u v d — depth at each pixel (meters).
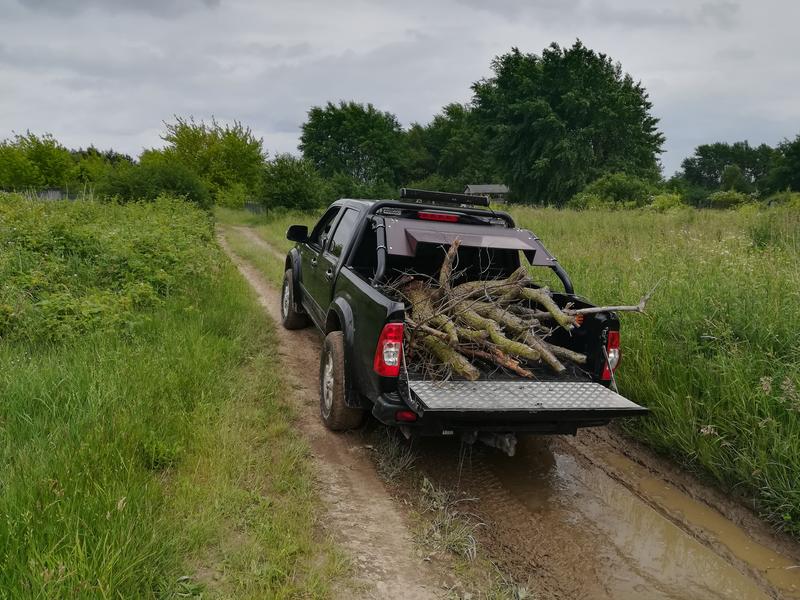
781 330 4.91
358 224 5.18
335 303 4.90
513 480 4.25
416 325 4.05
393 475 4.15
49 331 5.55
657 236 11.97
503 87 54.16
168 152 39.47
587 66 50.56
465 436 3.97
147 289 7.28
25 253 7.40
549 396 3.84
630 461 4.66
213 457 3.90
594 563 3.34
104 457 3.44
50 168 37.69
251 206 37.59
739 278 6.03
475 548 3.38
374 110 75.31
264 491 3.72
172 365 5.09
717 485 4.23
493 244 4.64
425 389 3.73
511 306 4.51
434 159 81.44
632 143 51.06
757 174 120.69
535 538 3.55
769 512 3.81
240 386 5.28
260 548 3.11
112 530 2.73
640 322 5.68
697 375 4.87
